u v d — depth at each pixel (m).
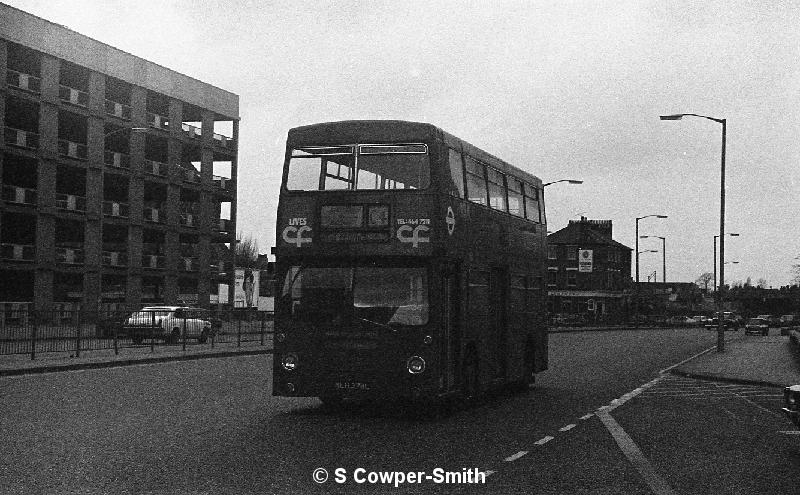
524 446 10.66
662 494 7.81
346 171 12.98
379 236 12.73
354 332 12.71
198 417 12.92
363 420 13.08
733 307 152.75
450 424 12.85
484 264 15.18
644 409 15.57
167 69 65.56
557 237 107.44
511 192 17.30
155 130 64.62
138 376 20.66
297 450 9.99
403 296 12.67
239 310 36.03
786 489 8.09
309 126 13.30
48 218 55.66
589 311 105.19
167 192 65.94
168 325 30.91
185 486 7.82
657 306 128.00
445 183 13.15
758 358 33.53
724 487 8.17
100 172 59.38
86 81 59.12
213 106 70.50
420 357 12.54
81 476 8.20
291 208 13.09
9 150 52.97
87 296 58.62
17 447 9.87
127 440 10.50
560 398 17.58
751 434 12.18
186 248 72.81
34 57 55.53
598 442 11.10
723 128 36.47
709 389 20.45
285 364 12.92
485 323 15.26
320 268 12.98
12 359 23.98
